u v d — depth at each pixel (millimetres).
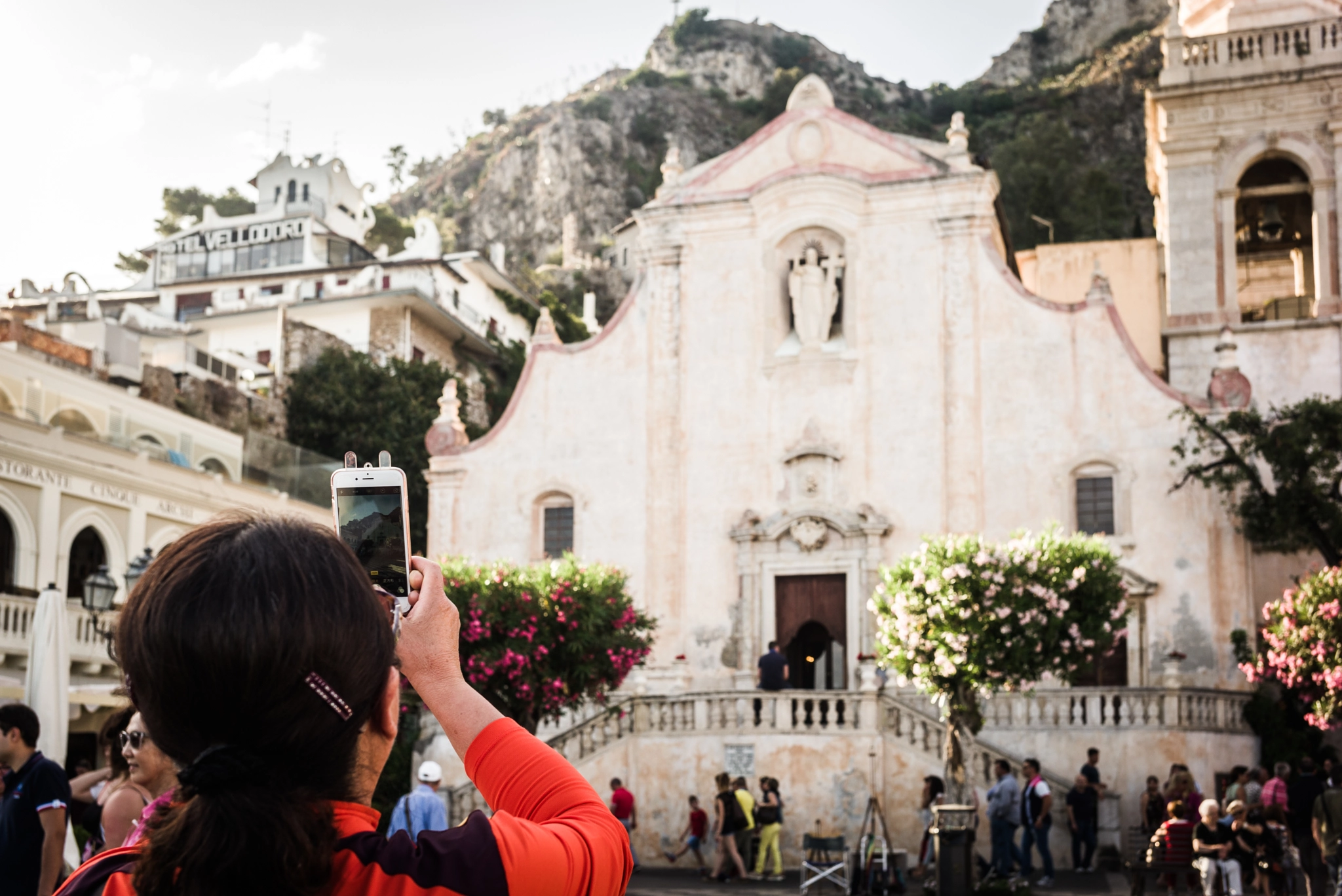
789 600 34156
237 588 2119
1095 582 24359
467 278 70750
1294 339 33438
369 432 50719
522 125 167250
